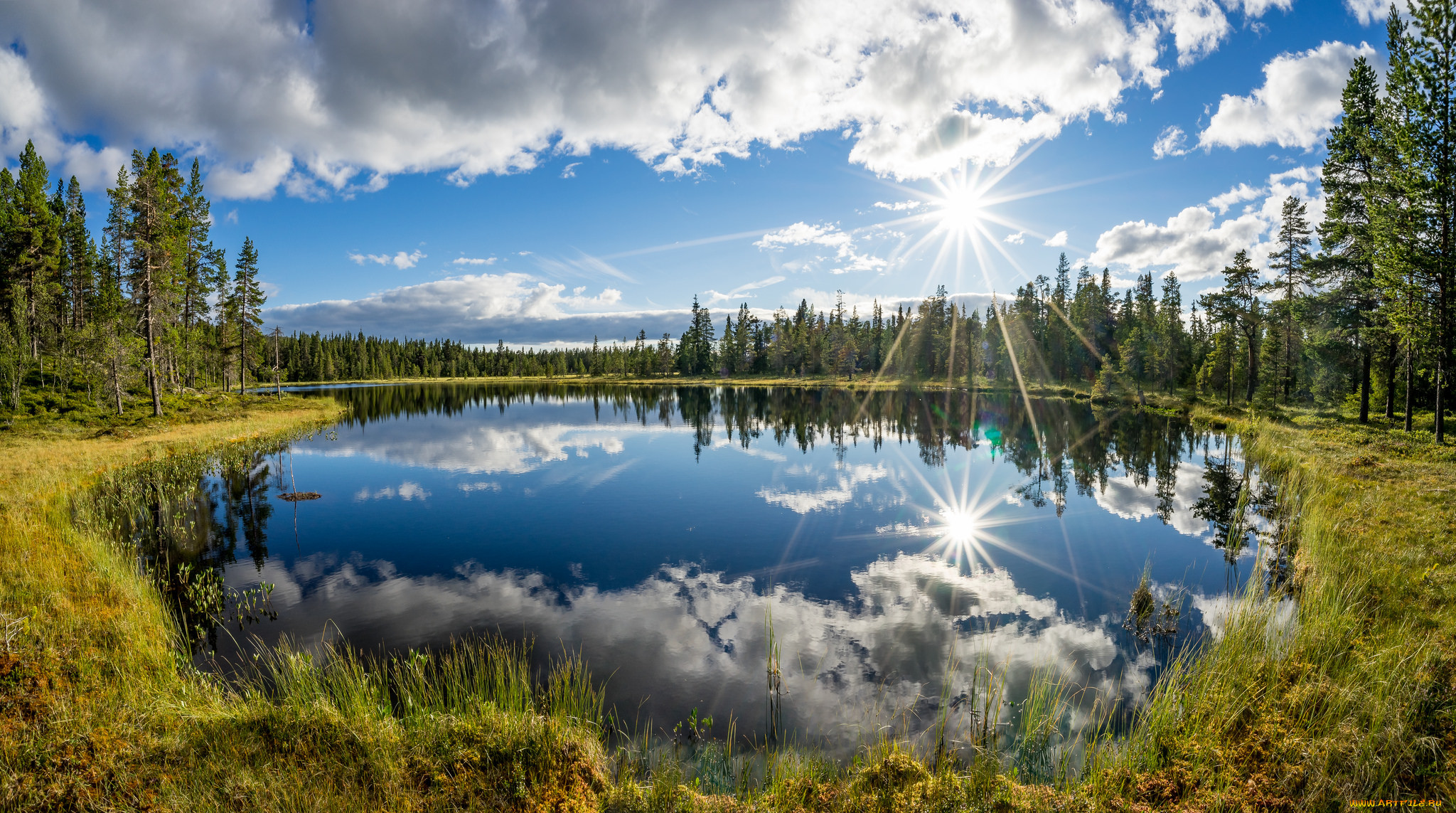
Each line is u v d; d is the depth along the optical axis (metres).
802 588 13.20
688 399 81.00
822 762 6.58
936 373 93.75
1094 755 6.62
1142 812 5.25
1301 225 39.97
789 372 120.62
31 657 7.31
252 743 5.87
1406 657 6.83
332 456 33.09
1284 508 18.27
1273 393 45.75
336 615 11.59
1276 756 5.60
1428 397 34.12
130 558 14.30
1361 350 33.28
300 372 132.88
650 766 6.64
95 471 23.16
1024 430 41.12
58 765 5.29
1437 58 21.14
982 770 5.88
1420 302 23.20
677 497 22.84
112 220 51.66
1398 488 16.05
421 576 14.05
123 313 44.97
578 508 21.20
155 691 7.42
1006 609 11.85
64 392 42.22
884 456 32.16
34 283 48.41
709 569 14.58
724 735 7.42
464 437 41.62
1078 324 82.81
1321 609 9.14
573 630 10.91
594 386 120.81
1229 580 13.22
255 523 19.08
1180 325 73.06
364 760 5.62
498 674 7.78
